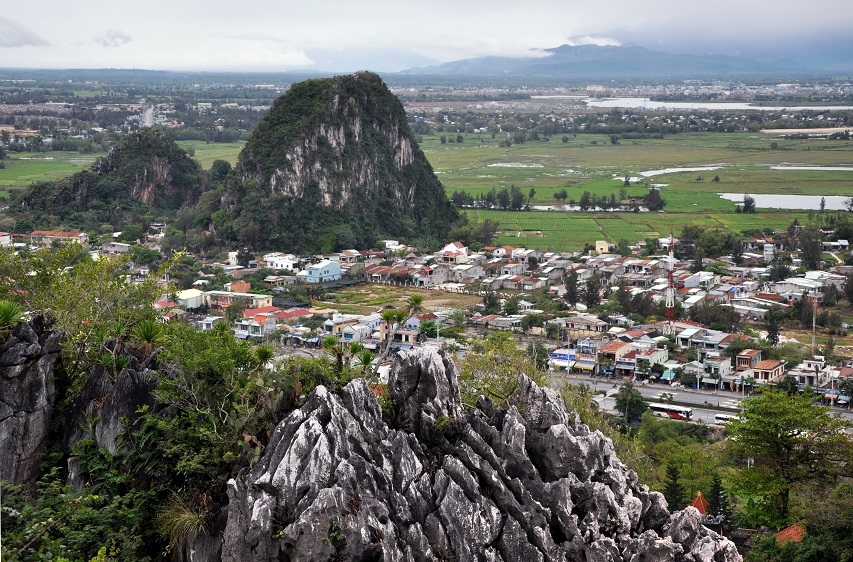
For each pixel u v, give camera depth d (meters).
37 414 49.25
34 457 49.19
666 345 176.00
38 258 71.31
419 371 47.44
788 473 81.19
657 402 146.38
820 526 69.25
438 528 41.34
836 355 171.50
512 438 44.81
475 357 71.38
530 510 42.56
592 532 42.75
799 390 150.88
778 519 81.12
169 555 45.66
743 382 156.62
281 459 41.34
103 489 47.53
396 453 43.22
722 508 85.31
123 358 51.75
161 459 47.44
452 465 43.09
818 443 80.88
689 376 160.25
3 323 49.44
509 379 67.81
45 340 50.28
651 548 42.41
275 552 40.12
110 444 48.16
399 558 39.97
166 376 49.25
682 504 83.69
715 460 103.94
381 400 47.94
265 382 48.62
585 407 80.44
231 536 40.78
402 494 42.22
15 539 43.09
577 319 189.50
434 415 46.59
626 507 44.16
